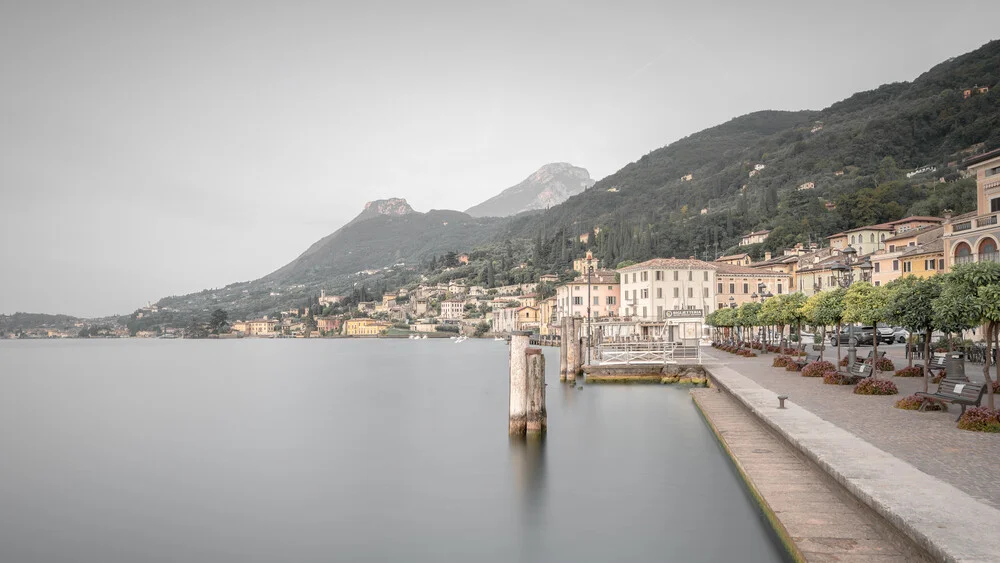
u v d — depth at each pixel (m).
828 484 18.55
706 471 28.75
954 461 17.98
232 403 67.62
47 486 31.77
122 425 52.44
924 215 167.62
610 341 101.31
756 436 28.64
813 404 30.09
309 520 25.25
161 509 27.41
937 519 12.92
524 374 38.03
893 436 21.77
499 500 26.86
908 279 35.28
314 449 39.62
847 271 39.94
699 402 43.50
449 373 106.19
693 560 19.02
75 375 120.06
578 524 23.36
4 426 52.66
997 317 22.62
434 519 24.77
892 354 59.78
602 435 38.53
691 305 136.50
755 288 147.25
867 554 13.89
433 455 36.22
